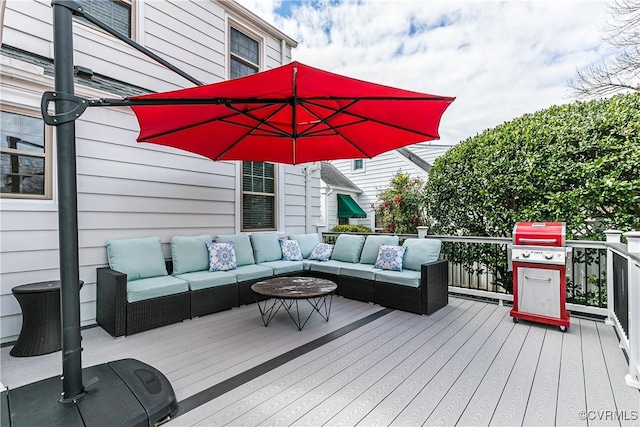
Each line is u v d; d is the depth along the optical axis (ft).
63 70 5.49
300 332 10.68
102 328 10.98
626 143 11.64
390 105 8.20
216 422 5.95
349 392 6.97
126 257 11.62
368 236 16.51
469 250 16.07
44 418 5.30
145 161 13.11
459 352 9.05
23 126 10.19
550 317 10.91
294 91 7.46
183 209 14.48
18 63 9.81
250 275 14.03
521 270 11.55
